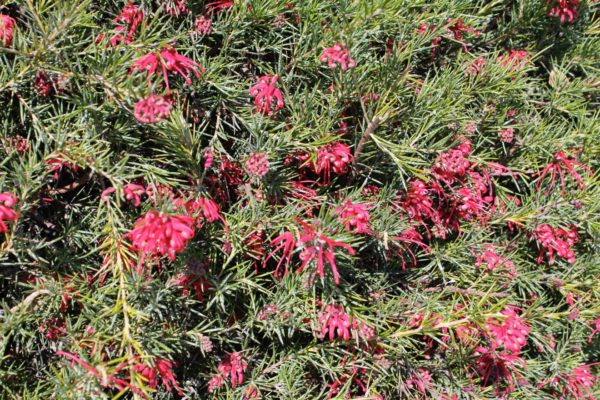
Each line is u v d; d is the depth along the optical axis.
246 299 0.79
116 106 0.71
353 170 0.79
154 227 0.65
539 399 0.84
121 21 0.75
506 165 0.88
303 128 0.77
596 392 0.88
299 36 0.79
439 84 0.80
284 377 0.78
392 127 0.80
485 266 0.83
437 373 0.81
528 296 0.88
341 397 0.76
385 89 0.77
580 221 0.85
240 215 0.75
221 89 0.76
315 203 0.78
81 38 0.72
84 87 0.70
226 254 0.75
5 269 0.75
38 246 0.71
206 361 0.79
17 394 0.72
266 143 0.75
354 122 0.80
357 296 0.76
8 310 0.70
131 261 0.71
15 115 0.75
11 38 0.71
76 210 0.76
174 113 0.69
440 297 0.82
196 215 0.71
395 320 0.80
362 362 0.78
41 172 0.72
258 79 0.79
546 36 0.88
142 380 0.69
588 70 0.92
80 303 0.74
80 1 0.74
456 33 0.84
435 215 0.83
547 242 0.84
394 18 0.75
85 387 0.65
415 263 0.81
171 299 0.74
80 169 0.78
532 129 0.87
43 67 0.70
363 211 0.72
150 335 0.71
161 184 0.75
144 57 0.69
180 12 0.77
